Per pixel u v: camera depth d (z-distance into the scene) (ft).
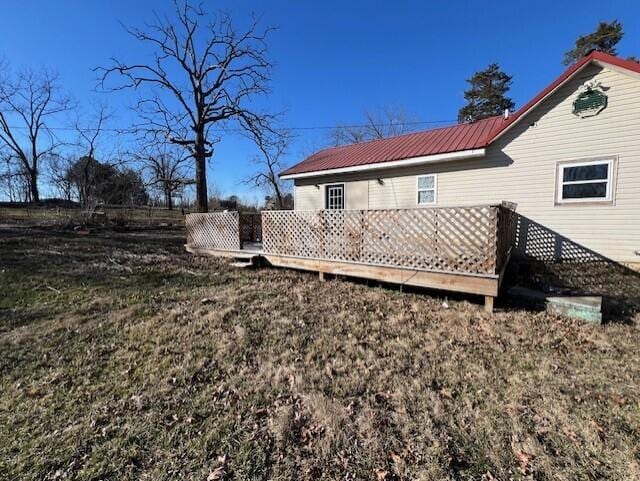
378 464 6.50
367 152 36.99
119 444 7.13
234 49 50.11
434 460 6.53
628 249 22.07
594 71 22.44
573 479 6.01
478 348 11.32
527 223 25.62
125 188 60.44
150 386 9.30
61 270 21.95
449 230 15.57
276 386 9.21
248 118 52.42
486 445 6.89
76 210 52.49
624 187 21.91
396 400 8.50
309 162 41.78
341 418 7.80
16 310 15.17
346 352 11.16
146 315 14.61
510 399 8.42
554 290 17.60
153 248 32.73
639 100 21.07
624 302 16.11
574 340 11.85
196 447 7.04
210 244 28.78
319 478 6.22
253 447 7.02
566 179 23.97
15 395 8.97
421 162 29.40
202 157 50.96
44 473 6.42
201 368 10.23
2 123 75.51
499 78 92.22
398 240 17.35
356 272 18.92
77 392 9.07
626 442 6.86
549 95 23.97
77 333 12.83
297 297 16.99
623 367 9.94
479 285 14.76
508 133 26.16
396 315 14.44
